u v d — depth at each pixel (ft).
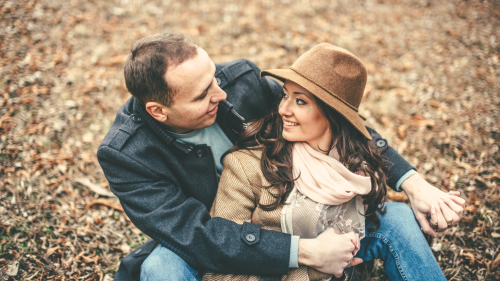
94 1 12.48
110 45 11.05
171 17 12.37
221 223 4.58
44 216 6.84
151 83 4.11
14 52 10.16
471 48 11.00
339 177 4.53
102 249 6.50
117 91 9.77
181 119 4.43
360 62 4.22
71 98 9.33
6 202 6.93
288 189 4.72
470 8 12.84
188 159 5.04
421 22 12.46
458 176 7.55
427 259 4.71
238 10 12.90
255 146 4.98
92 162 8.02
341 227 4.82
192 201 4.80
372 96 9.74
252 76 5.54
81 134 8.57
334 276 4.83
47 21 11.33
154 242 5.42
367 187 4.57
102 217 7.01
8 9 11.31
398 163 5.24
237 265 4.47
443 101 9.37
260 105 5.56
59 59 10.26
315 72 4.11
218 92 4.50
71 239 6.55
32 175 7.52
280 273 4.53
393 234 4.93
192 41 4.36
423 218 4.95
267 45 11.48
